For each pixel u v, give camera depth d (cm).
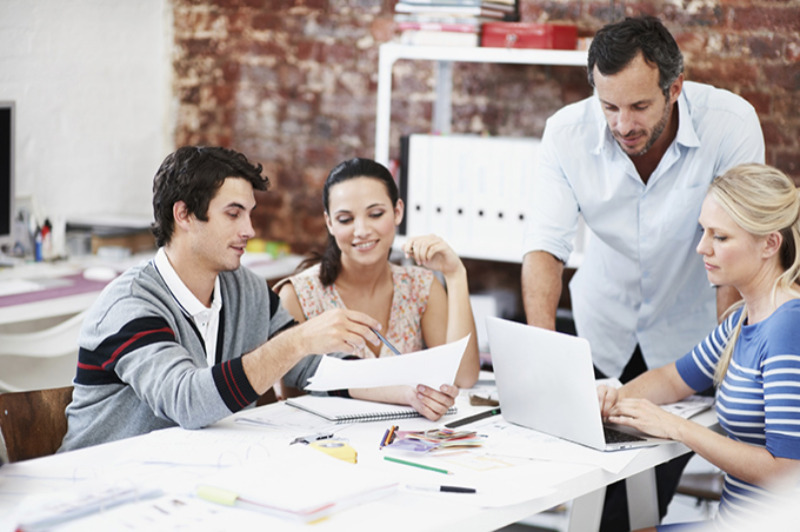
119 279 200
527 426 200
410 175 354
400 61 392
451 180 348
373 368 188
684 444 192
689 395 220
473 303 375
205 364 205
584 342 180
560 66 366
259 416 202
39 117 387
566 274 364
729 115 241
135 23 423
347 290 245
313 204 420
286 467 160
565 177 257
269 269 381
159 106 441
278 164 423
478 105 381
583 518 209
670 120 241
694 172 244
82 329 198
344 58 405
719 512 198
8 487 156
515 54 336
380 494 154
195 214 197
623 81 215
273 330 225
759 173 192
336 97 409
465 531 147
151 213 444
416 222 355
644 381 219
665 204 249
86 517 142
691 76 346
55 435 202
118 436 196
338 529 140
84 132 407
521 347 195
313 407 208
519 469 172
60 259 380
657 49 213
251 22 420
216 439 183
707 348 215
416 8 347
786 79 333
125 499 149
